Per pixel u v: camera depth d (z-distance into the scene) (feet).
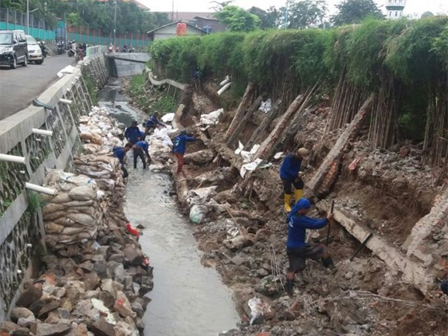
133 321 23.00
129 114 104.73
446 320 20.33
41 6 184.85
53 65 101.04
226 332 24.44
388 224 28.04
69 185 27.32
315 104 44.32
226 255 33.37
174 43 106.32
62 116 44.47
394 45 27.35
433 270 22.13
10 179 23.07
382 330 22.07
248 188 41.88
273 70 51.01
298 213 27.37
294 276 27.84
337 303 24.31
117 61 192.75
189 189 46.21
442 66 26.37
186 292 29.17
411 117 32.60
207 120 65.00
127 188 50.19
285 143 43.62
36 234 25.72
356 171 32.68
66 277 24.64
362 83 33.45
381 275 25.21
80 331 19.15
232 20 120.67
